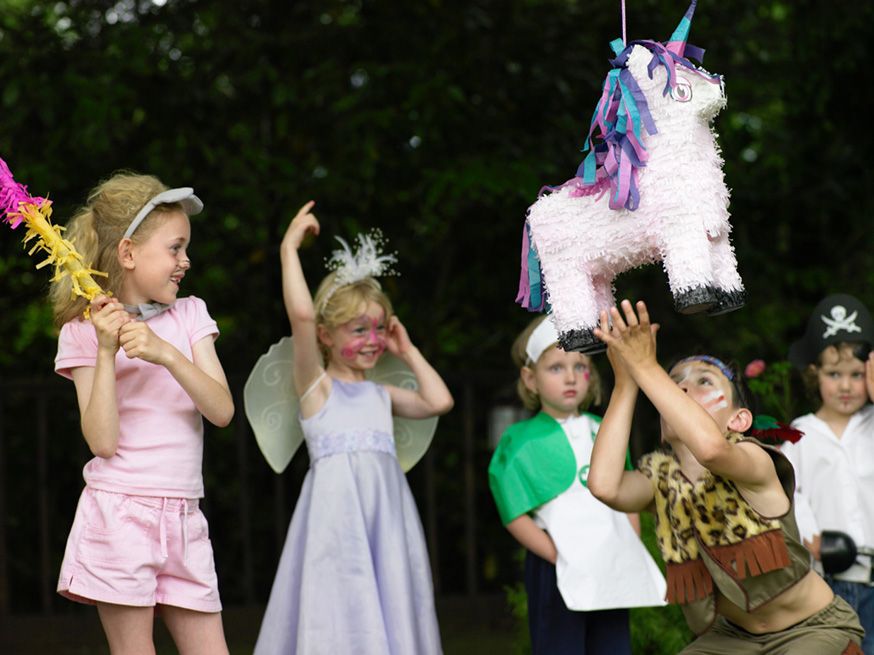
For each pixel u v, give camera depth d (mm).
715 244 2891
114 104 6434
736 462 3182
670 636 4883
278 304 7277
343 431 4332
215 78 6945
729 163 7711
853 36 7086
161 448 3381
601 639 4332
